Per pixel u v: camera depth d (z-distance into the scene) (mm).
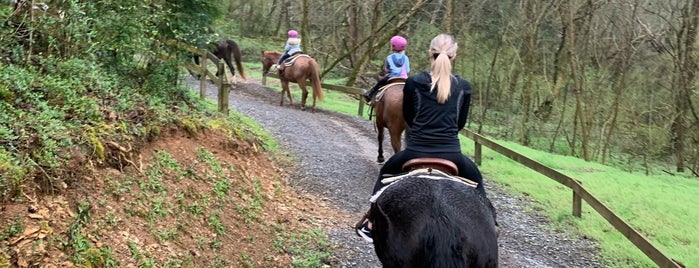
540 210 9617
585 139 20516
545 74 22422
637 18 20969
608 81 23062
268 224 6551
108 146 5273
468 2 23125
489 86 22562
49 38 6359
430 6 27078
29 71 5938
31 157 4461
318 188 8984
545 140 23484
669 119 22406
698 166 21953
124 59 7641
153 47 8273
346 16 27406
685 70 20922
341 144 12594
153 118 6547
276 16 36000
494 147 11734
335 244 6699
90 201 4645
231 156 7777
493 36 23766
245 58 31172
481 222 3633
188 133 7188
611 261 7707
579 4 22781
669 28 21953
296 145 11555
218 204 6180
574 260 7676
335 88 20469
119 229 4688
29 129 4754
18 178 4141
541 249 7953
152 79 8055
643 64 23375
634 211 9984
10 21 6223
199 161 6730
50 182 4410
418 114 4309
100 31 7137
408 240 3572
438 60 4238
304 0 24844
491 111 24359
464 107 4395
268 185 7988
